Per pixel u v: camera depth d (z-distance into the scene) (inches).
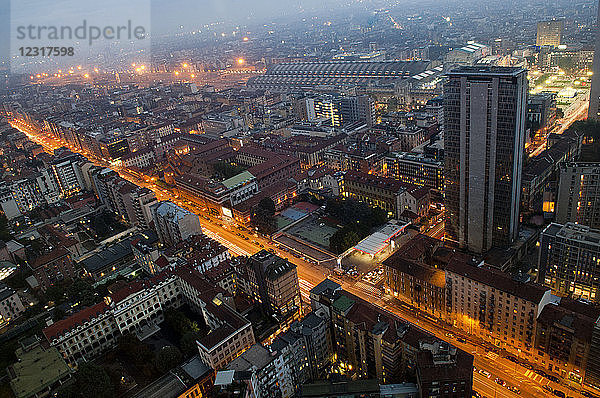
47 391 7283.5
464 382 6008.9
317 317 7593.5
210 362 7194.9
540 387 6815.9
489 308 7485.2
